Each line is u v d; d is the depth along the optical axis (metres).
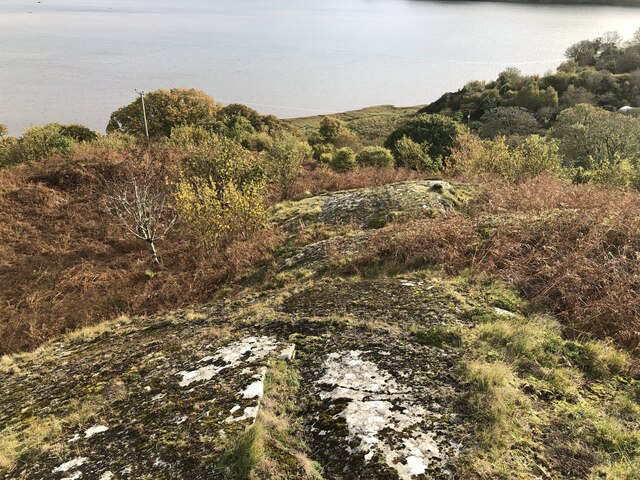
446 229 8.22
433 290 5.97
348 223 11.90
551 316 5.33
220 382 4.11
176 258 12.91
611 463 2.95
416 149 29.16
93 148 22.03
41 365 6.65
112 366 5.49
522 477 2.78
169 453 3.27
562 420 3.35
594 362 4.22
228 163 15.84
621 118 35.97
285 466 2.95
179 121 40.78
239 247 11.86
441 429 3.21
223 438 3.27
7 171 18.31
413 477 2.78
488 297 5.68
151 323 7.73
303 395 3.84
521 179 15.55
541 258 6.61
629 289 5.63
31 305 10.85
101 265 12.88
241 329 5.67
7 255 13.12
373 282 6.79
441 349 4.33
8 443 4.04
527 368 4.03
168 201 15.85
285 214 14.06
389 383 3.81
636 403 3.66
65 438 3.92
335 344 4.62
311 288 7.16
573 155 35.25
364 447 3.07
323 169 24.31
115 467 3.29
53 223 15.16
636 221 7.26
